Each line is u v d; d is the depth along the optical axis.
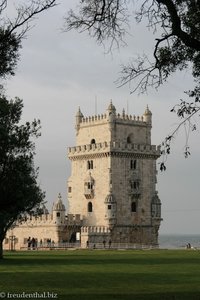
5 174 45.59
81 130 148.25
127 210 139.12
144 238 141.50
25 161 46.34
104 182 138.38
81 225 142.25
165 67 28.81
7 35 27.34
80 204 144.38
